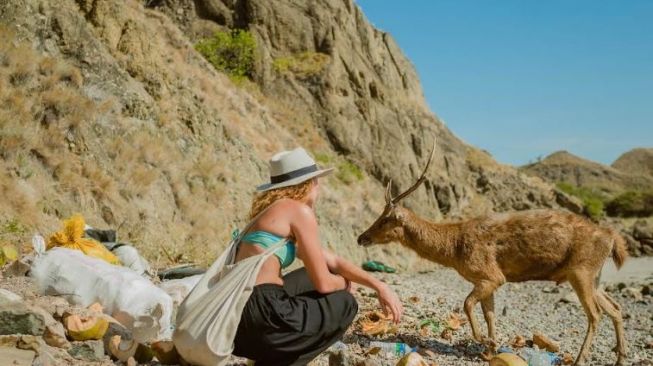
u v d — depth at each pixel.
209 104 23.16
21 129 14.34
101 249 7.09
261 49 44.41
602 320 13.06
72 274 6.04
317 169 4.67
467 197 51.72
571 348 9.00
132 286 5.90
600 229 7.67
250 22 46.62
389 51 56.22
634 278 29.28
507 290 21.19
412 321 8.97
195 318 4.20
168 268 10.78
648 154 197.88
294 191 4.57
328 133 44.06
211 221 17.81
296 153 4.63
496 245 7.72
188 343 4.18
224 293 4.20
